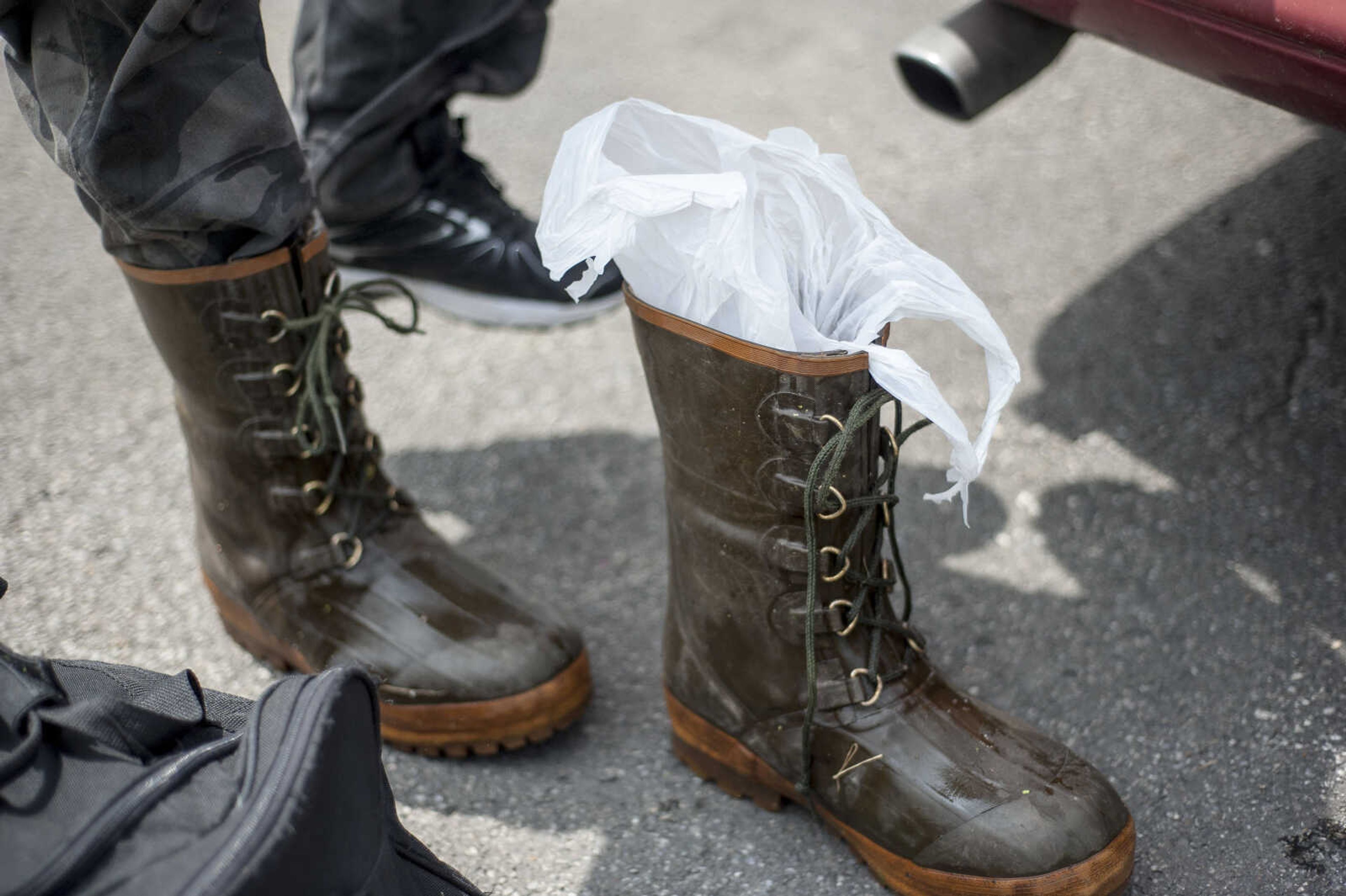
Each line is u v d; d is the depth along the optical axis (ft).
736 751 3.59
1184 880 3.33
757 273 2.87
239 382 3.70
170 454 5.41
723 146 3.03
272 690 2.48
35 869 2.10
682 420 3.20
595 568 4.84
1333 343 5.54
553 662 3.76
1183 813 3.55
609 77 8.52
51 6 3.08
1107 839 3.06
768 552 3.22
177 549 4.84
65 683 2.56
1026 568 4.67
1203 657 4.15
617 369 6.05
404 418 5.75
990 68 4.80
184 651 4.30
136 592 4.60
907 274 2.98
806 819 3.62
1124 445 5.22
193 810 2.23
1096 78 8.07
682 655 3.65
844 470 3.08
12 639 4.33
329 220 4.86
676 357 3.09
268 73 3.41
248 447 3.82
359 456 3.99
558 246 2.98
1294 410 5.24
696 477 3.28
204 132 3.28
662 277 3.09
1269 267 6.07
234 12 3.28
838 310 3.12
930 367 5.80
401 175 4.75
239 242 3.57
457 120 5.11
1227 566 4.54
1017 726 3.38
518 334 6.33
